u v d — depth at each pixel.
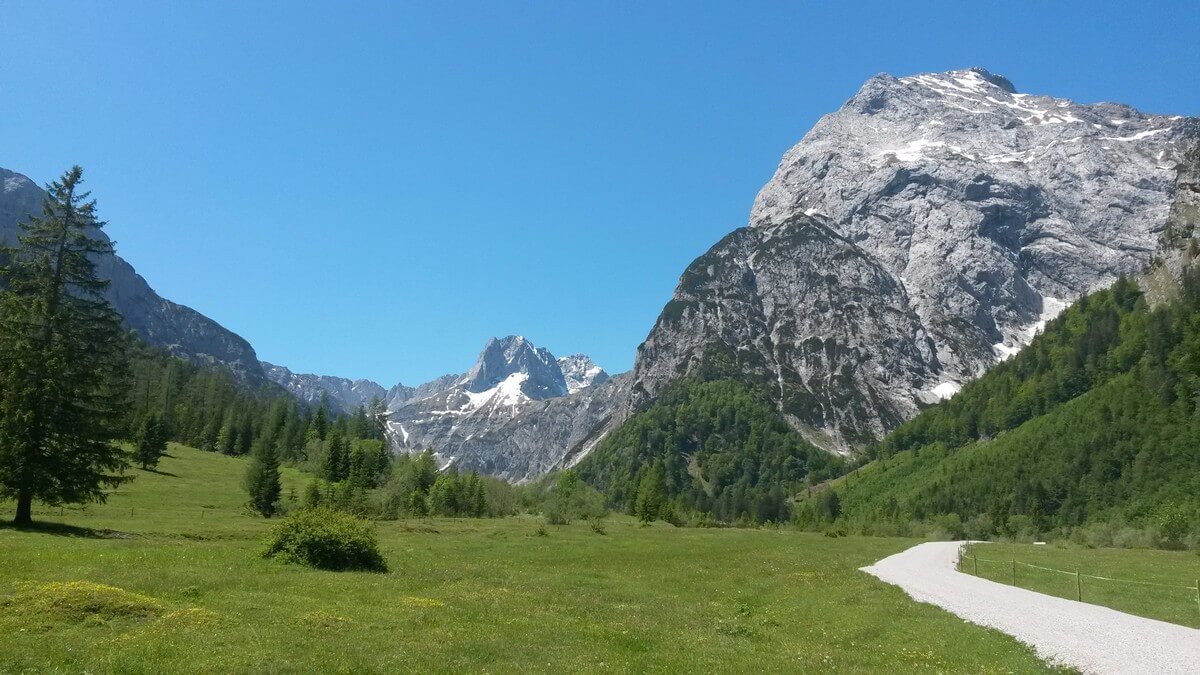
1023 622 30.98
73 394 52.66
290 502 109.38
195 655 18.19
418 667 18.80
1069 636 27.89
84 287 57.75
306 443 178.00
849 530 161.38
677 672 20.20
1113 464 162.62
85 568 30.47
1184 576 49.84
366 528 41.97
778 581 45.56
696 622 29.88
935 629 29.39
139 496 101.12
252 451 165.38
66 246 56.81
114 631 20.33
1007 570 54.28
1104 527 103.75
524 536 83.12
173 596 25.86
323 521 40.41
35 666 16.55
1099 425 180.12
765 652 24.16
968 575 51.38
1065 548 84.56
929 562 61.31
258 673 17.12
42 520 59.22
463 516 132.00
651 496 139.38
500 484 156.00
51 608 21.39
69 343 53.94
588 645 23.38
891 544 87.50
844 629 29.50
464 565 46.28
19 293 55.22
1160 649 25.72
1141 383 183.00
